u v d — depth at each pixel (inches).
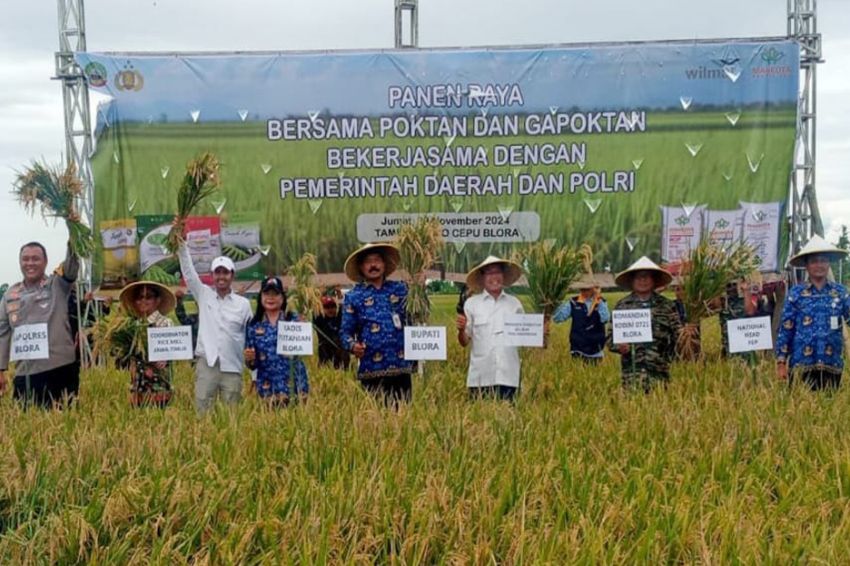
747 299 497.0
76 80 555.8
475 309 415.8
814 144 554.9
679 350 467.8
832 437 317.4
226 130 560.4
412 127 557.3
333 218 561.3
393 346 400.8
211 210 561.3
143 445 295.0
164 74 558.3
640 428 333.4
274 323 403.5
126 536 232.2
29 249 404.8
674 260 555.8
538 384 445.7
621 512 245.9
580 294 511.8
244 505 255.6
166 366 426.3
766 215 553.0
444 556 225.6
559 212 558.3
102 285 561.0
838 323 408.2
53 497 260.1
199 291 402.9
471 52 553.3
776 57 547.5
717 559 221.1
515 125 555.8
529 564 220.8
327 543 221.9
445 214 560.1
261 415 343.6
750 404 364.2
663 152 554.9
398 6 557.0
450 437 315.3
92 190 559.5
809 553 225.6
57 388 409.1
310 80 557.3
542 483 265.7
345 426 326.0
